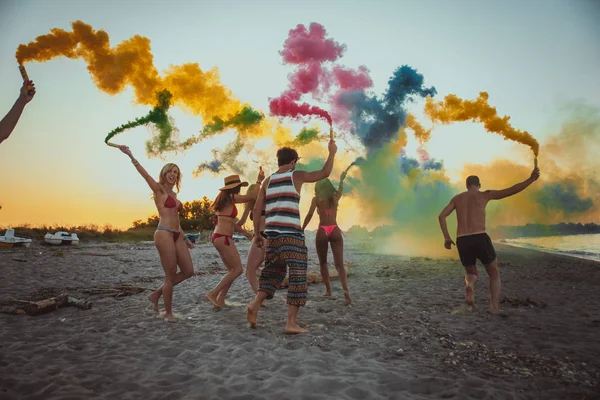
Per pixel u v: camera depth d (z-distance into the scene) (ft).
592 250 68.44
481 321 16.70
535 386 9.84
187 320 16.99
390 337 14.40
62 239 77.25
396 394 9.27
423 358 12.08
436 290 24.90
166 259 16.62
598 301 21.13
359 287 26.43
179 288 26.68
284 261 14.87
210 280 30.73
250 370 10.93
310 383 9.82
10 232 65.82
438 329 15.49
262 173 20.45
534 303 20.21
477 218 18.54
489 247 18.26
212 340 13.91
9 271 32.76
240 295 23.34
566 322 16.46
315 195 21.26
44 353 12.26
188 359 11.90
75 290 25.13
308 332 14.85
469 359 11.97
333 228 20.77
